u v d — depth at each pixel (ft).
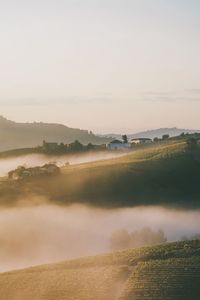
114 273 194.29
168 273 188.55
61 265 212.23
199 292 176.86
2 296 190.49
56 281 194.70
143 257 206.28
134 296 176.45
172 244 219.00
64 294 184.55
